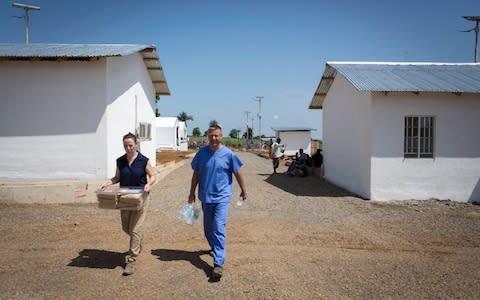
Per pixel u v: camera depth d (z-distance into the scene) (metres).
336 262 5.60
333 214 9.09
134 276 4.95
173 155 29.41
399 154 11.09
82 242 6.40
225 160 5.19
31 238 6.61
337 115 14.63
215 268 4.87
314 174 18.34
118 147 12.02
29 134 11.15
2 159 11.17
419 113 11.11
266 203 10.53
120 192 4.93
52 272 5.06
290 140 35.25
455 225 8.03
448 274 5.16
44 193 9.65
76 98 11.14
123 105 12.45
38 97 11.09
